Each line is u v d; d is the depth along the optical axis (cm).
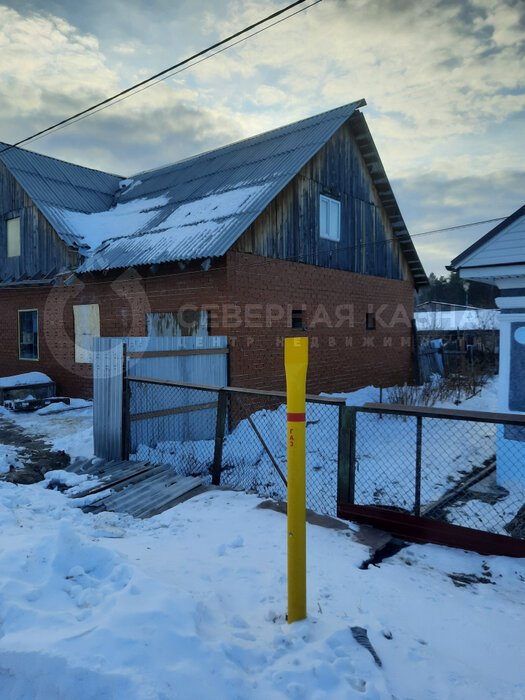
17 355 1502
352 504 441
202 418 853
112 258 1136
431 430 1018
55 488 564
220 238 964
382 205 1542
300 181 1186
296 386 252
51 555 279
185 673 190
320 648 221
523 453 638
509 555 370
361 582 313
